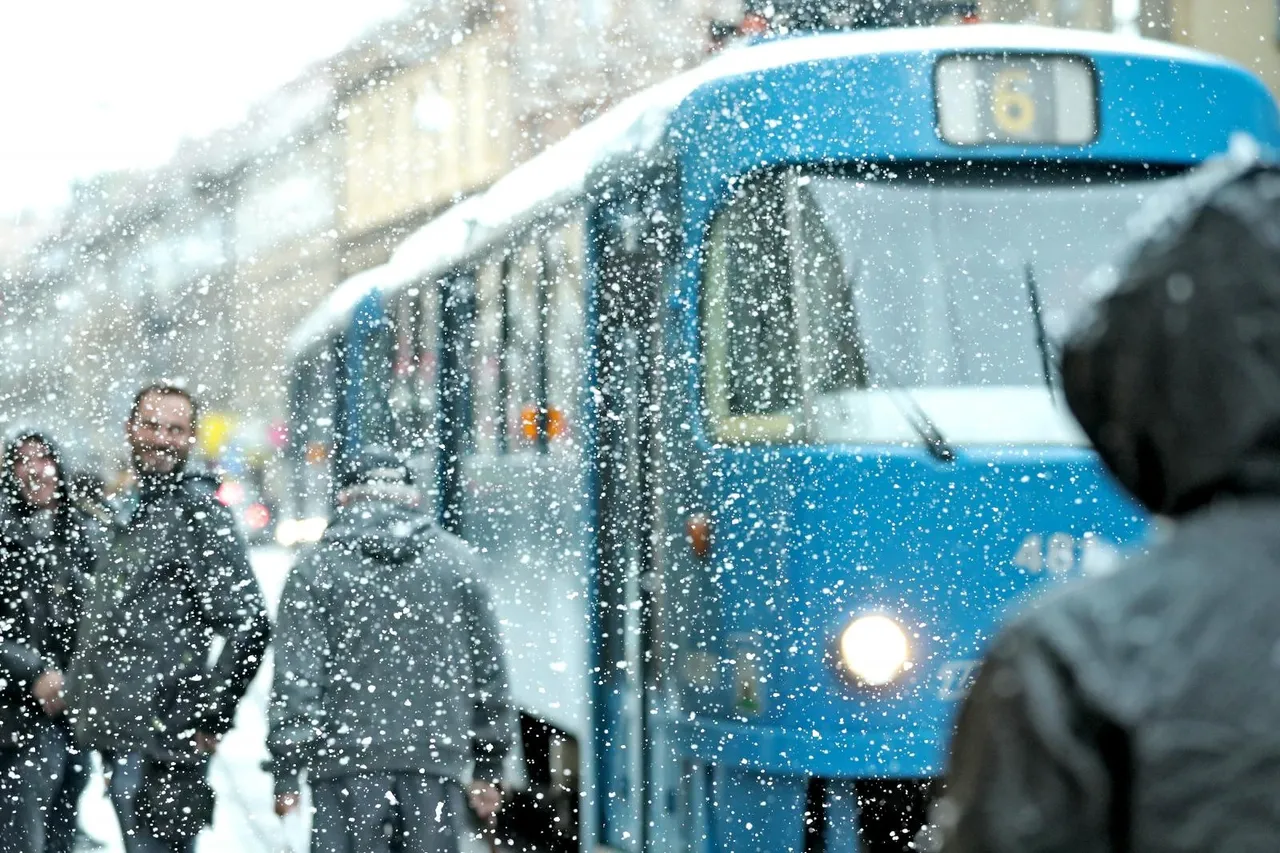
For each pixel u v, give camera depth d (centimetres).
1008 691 351
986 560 1518
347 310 3155
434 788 1324
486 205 2359
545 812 2112
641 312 1736
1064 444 1534
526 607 2111
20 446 1652
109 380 10681
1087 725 344
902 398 1542
